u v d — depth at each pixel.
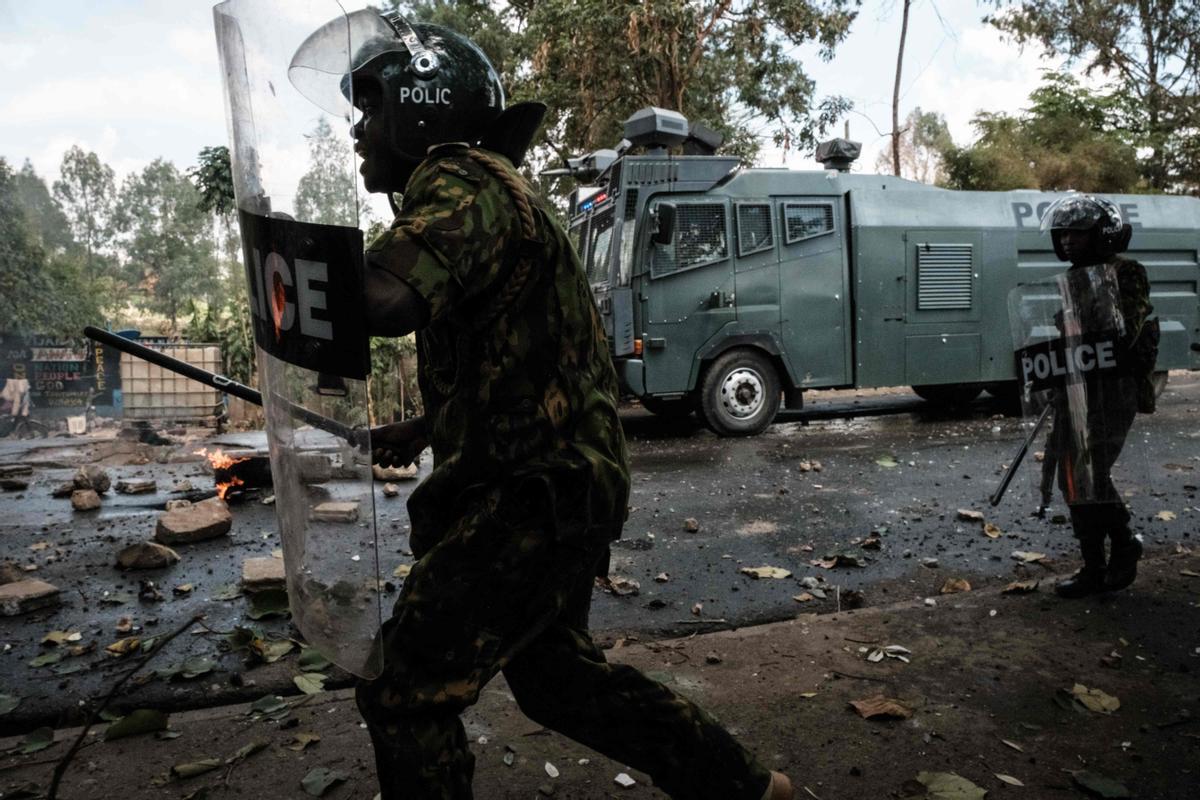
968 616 3.54
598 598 4.07
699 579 4.36
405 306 1.22
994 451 8.13
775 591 4.16
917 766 2.37
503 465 1.41
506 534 1.38
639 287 8.95
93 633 3.64
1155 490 6.14
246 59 1.33
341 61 1.22
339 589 1.31
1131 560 3.70
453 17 18.67
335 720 2.67
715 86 18.34
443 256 1.25
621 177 8.96
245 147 1.36
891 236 9.77
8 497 6.83
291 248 1.27
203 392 12.07
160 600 4.07
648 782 2.28
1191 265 11.20
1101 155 26.31
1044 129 27.27
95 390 15.09
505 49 19.28
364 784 2.29
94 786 2.30
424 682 1.37
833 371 9.68
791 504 6.03
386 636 1.40
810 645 3.25
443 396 1.49
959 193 10.18
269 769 2.37
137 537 5.36
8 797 2.24
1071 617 3.51
